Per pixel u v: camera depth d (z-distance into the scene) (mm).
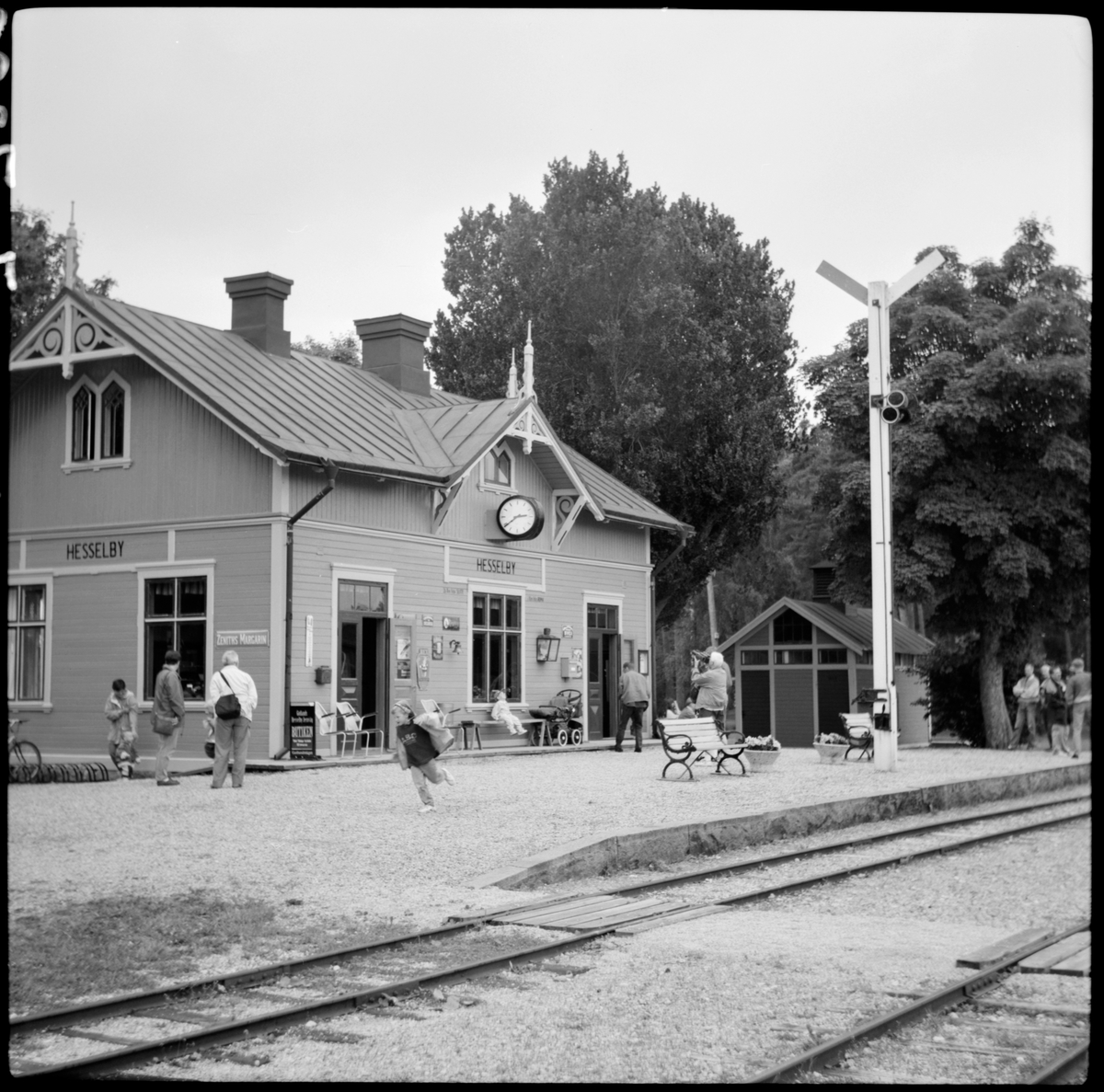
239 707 18797
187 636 23672
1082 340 33969
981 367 33531
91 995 8227
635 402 41188
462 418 28344
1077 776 26859
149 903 10633
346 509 24391
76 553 24875
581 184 43188
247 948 9461
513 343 43469
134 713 21953
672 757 23562
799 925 11008
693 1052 7066
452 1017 7664
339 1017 7648
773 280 44781
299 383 26922
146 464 24328
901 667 40000
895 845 16953
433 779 16359
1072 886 13516
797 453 47062
